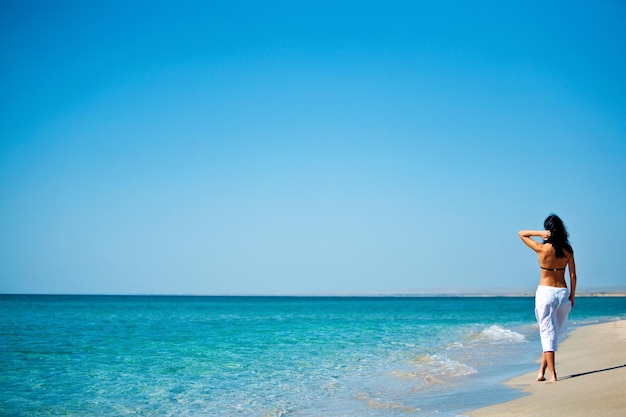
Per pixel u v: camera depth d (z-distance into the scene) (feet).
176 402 29.60
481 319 129.80
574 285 28.22
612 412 20.38
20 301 346.95
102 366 44.01
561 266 28.09
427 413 24.07
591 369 32.86
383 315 157.99
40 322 109.60
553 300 27.94
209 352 53.72
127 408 28.25
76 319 123.13
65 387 34.47
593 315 144.87
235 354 51.85
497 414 22.25
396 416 23.88
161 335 75.72
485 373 36.88
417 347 57.98
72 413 27.22
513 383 30.83
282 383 35.24
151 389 33.60
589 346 50.21
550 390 26.45
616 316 135.23
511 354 49.24
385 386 33.09
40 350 55.88
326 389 32.68
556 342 28.81
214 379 37.27
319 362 45.73
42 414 27.02
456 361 44.60
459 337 70.95
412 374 37.91
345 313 174.81
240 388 33.60
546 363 29.12
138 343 63.31
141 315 151.12
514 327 93.04
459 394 28.68
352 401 28.66
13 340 67.10
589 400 22.89
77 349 56.80
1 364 45.21
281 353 52.70
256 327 95.09
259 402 29.14
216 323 108.88
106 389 33.71
